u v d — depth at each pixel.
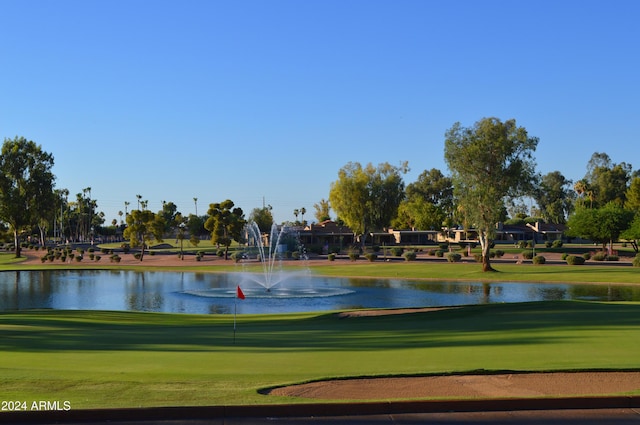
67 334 18.30
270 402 8.77
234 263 79.12
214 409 8.45
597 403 8.91
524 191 58.16
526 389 9.77
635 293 41.88
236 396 9.16
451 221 138.88
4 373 11.08
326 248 109.19
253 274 64.50
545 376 10.82
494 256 79.50
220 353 14.02
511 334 16.77
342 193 103.38
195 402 8.75
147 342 16.27
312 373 11.26
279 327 21.03
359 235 113.06
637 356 12.78
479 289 46.12
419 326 19.92
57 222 178.50
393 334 17.88
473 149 56.00
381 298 41.03
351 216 103.88
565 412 8.67
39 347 15.03
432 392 9.58
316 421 8.28
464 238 131.38
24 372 11.20
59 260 90.88
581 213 85.44
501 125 57.06
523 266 63.31
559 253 87.25
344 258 84.00
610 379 10.52
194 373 11.25
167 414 8.36
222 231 89.00
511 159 56.81
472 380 10.54
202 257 91.38
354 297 41.72
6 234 111.81
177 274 66.69
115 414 8.26
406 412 8.68
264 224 129.50
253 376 10.95
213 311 35.28
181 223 144.38
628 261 70.81
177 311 35.47
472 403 8.78
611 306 24.23
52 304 39.88
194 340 16.78
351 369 11.66
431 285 49.75
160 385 10.01
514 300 38.91
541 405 8.84
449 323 20.56
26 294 46.41
